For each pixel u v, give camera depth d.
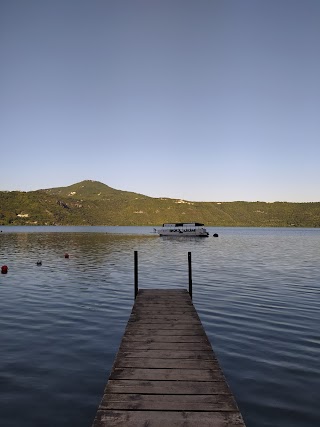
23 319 14.27
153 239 86.88
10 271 28.64
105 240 81.25
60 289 20.80
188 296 15.34
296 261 36.78
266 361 9.80
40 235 110.12
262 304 16.72
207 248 56.75
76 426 6.73
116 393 6.10
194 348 8.58
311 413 7.16
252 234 144.62
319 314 14.85
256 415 7.09
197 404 5.70
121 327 13.19
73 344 11.29
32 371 9.18
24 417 7.02
